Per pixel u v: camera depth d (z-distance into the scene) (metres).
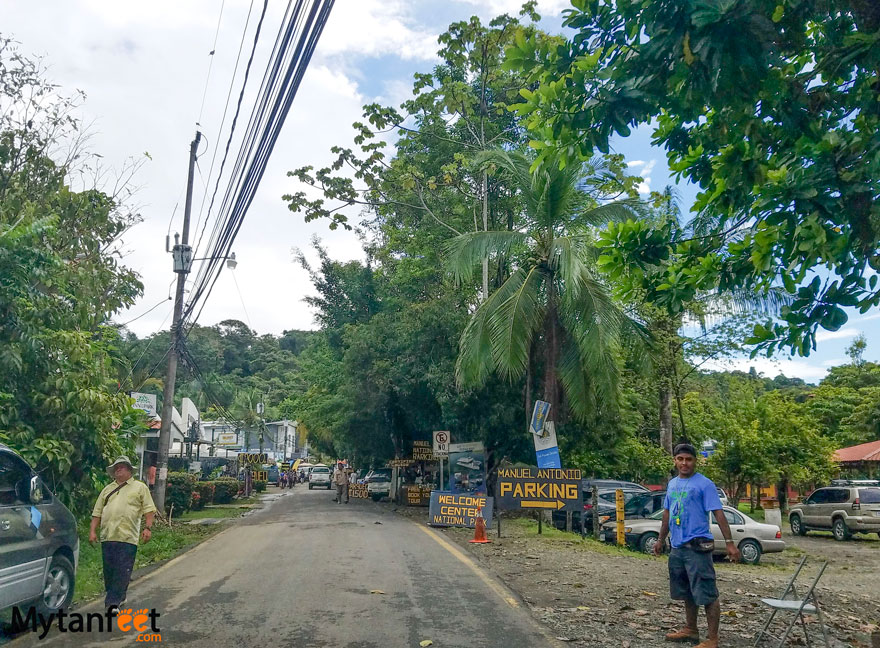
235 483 31.83
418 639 6.79
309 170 22.61
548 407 17.59
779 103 6.09
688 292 7.37
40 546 7.24
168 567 11.16
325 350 34.91
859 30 5.74
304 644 6.60
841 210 5.68
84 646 6.61
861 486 23.14
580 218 18.62
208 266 15.98
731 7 4.88
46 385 11.55
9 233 11.45
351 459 44.69
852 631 7.99
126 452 14.39
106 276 15.00
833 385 47.28
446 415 23.33
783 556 17.84
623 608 8.38
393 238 26.58
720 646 6.91
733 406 29.44
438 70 22.94
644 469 25.47
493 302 18.62
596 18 5.97
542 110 6.14
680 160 7.08
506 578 10.32
